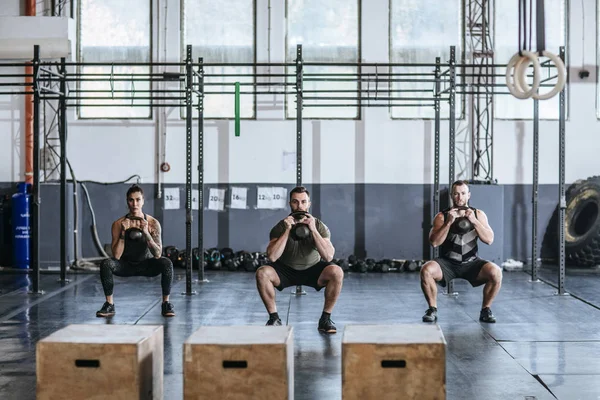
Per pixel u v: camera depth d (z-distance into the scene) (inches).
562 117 293.6
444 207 386.0
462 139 391.5
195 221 390.0
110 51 388.5
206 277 349.7
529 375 175.6
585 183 386.0
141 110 389.7
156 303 277.4
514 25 392.5
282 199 390.0
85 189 383.9
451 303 277.3
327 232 223.0
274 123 389.7
